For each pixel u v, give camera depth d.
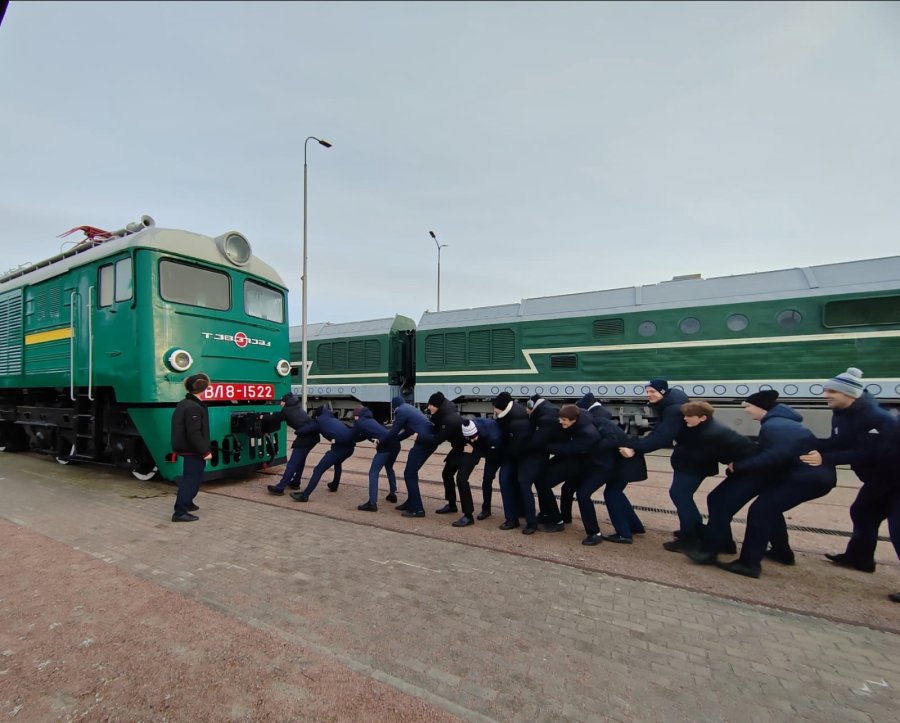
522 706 2.33
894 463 3.86
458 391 14.17
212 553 4.34
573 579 3.91
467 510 5.48
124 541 4.63
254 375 7.79
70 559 4.14
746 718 2.27
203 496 6.65
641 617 3.28
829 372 9.71
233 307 7.46
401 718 2.22
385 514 5.88
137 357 6.34
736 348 10.56
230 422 7.23
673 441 4.66
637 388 11.55
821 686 2.54
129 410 6.62
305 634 2.95
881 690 2.51
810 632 3.12
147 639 2.87
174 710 2.25
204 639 2.87
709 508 4.37
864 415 3.97
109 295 6.85
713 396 10.75
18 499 6.29
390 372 16.22
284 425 8.25
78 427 7.51
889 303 9.28
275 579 3.78
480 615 3.26
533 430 5.14
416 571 4.01
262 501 6.37
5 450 10.57
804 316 9.96
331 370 17.50
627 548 4.71
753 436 10.27
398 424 5.91
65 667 2.58
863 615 3.36
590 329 12.23
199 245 7.13
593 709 2.32
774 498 3.95
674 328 11.23
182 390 6.61
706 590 3.73
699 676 2.61
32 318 8.56
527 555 4.45
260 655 2.71
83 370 7.25
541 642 2.93
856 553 4.23
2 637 2.88
